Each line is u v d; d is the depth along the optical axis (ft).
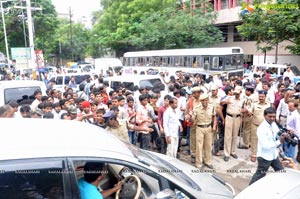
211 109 19.65
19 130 8.34
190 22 83.51
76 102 22.82
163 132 20.49
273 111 14.92
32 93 25.16
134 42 93.30
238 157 22.48
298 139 19.19
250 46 90.33
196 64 60.34
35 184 6.93
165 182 8.87
